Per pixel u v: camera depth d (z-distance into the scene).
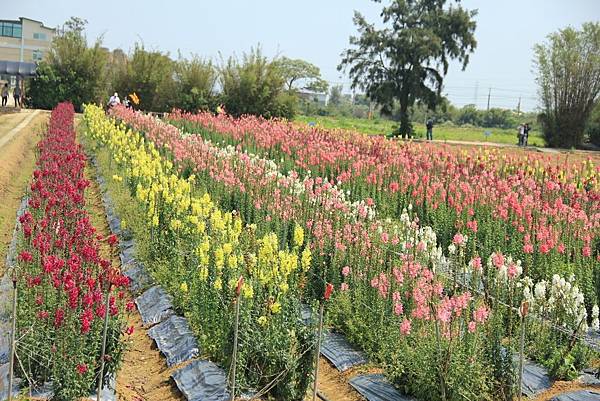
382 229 10.88
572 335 8.02
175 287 9.88
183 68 49.69
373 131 57.91
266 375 7.35
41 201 11.38
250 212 12.53
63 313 6.83
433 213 13.58
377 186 16.20
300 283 8.48
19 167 22.48
